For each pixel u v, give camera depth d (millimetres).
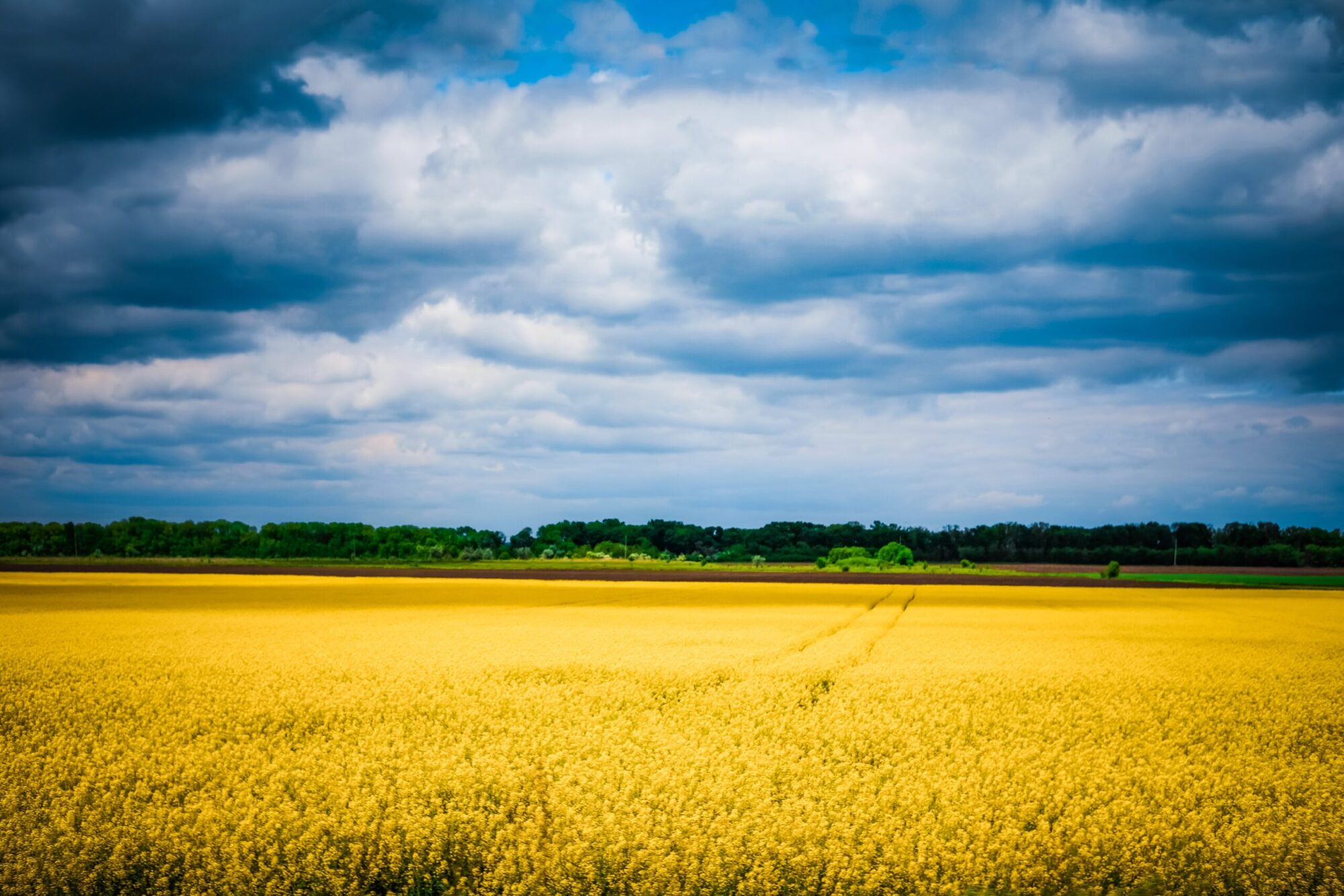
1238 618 37250
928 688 17359
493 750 12219
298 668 19297
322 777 11078
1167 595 56219
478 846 9297
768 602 47062
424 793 10555
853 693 16625
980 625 33438
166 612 36375
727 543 172375
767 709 15344
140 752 12273
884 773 11617
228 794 10773
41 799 10461
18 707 15086
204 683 17281
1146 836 9594
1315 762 12453
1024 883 8789
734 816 9789
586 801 10227
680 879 8758
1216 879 8875
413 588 56156
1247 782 11398
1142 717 14859
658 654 22500
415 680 17812
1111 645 25641
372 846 9195
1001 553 155125
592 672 19125
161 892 8727
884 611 40719
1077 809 10125
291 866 8945
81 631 27594
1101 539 153000
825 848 9188
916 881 8672
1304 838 9578
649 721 14102
